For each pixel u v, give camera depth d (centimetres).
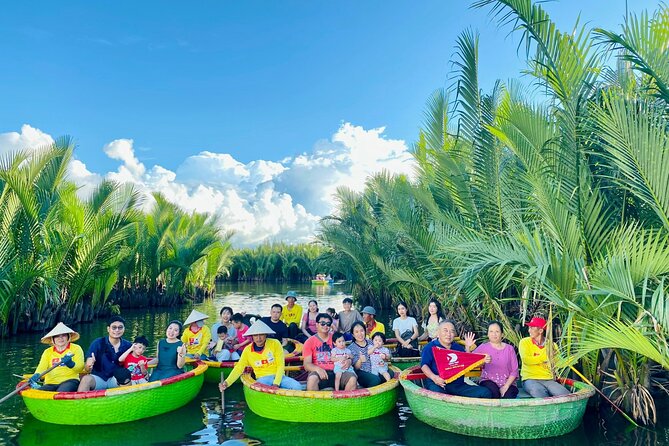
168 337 752
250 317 1040
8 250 1297
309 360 717
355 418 636
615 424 600
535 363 634
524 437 556
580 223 635
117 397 623
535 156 729
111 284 1886
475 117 926
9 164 1352
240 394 777
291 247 5434
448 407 584
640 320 537
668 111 620
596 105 621
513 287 919
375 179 1137
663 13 638
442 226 985
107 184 1664
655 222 654
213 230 2925
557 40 631
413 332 972
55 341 659
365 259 1866
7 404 707
